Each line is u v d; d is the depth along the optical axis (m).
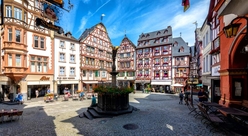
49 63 21.52
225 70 8.49
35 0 19.45
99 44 31.17
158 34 33.78
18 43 17.09
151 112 9.86
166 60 31.56
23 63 17.73
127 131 6.34
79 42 26.52
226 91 8.47
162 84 31.05
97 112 9.16
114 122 7.61
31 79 19.02
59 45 23.08
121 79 37.38
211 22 13.66
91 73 29.23
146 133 6.08
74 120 8.39
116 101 9.26
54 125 7.48
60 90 24.02
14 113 8.27
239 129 6.12
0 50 18.89
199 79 25.14
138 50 35.75
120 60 38.16
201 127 6.70
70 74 24.84
